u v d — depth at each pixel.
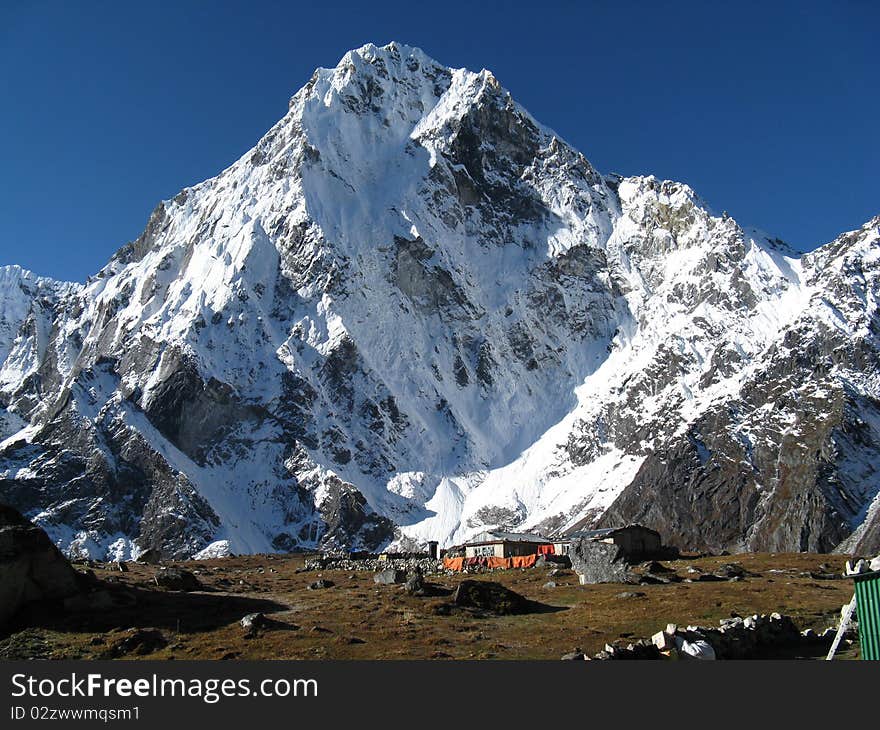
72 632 53.22
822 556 112.50
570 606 63.53
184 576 76.94
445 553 124.38
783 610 58.78
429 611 59.00
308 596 70.06
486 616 59.19
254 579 92.56
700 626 49.34
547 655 46.81
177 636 52.53
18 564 56.81
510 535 117.50
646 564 83.62
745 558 108.94
